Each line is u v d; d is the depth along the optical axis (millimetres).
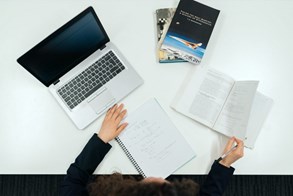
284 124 1097
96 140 1055
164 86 1121
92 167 1055
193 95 1093
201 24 1126
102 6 1155
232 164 1082
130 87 1108
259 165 1078
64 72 1095
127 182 846
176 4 1160
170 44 1114
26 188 1668
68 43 1014
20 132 1088
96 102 1097
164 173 1071
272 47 1142
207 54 1139
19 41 1127
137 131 1086
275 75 1130
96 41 1078
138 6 1158
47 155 1083
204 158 1081
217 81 1102
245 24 1152
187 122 1098
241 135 1049
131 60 1132
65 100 1094
